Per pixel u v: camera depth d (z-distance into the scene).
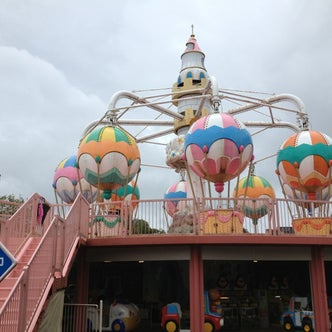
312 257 15.45
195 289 14.37
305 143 17.41
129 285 20.88
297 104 19.66
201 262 14.69
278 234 14.66
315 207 16.58
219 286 19.45
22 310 8.09
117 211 17.83
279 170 18.58
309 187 17.48
